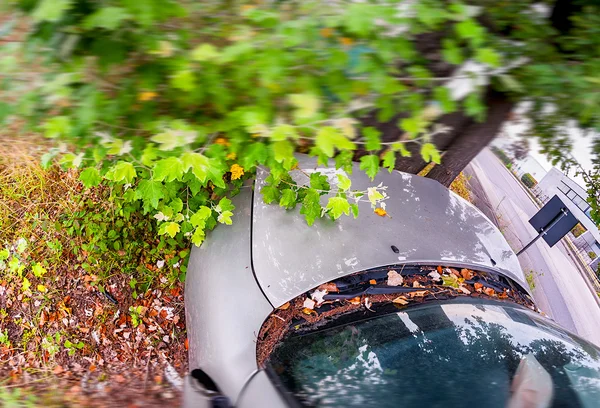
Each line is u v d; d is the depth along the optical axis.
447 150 1.83
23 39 0.86
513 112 1.33
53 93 0.91
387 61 0.95
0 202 3.01
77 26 0.83
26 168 2.65
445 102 1.06
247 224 2.34
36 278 2.98
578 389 1.83
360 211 2.50
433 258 2.43
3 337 2.79
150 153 1.28
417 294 2.25
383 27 0.96
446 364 1.86
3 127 1.02
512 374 1.85
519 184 7.04
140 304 3.07
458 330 2.05
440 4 1.04
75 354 2.83
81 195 3.11
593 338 6.64
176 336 3.03
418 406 1.66
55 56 0.88
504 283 2.60
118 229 3.11
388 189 2.65
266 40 0.90
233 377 1.87
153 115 1.01
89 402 1.88
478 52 1.03
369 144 1.25
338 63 0.91
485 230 2.81
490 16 1.17
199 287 2.32
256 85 0.92
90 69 0.91
